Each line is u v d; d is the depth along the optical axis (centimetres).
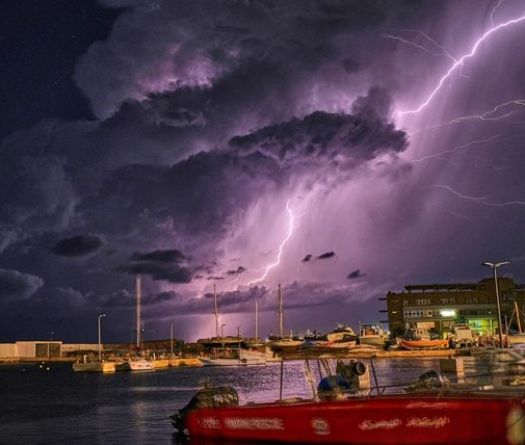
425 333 13062
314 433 1984
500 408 1744
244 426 2117
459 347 11856
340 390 2162
